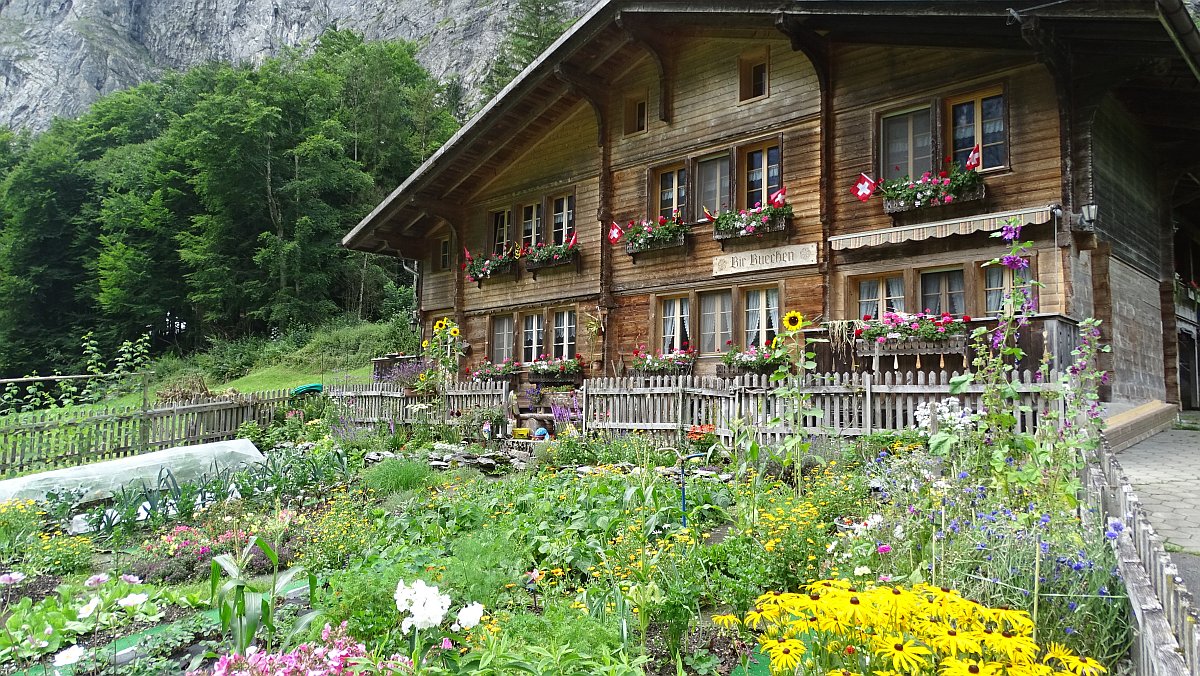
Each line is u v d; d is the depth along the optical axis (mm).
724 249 14445
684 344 15164
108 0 109250
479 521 6609
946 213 11594
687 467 9266
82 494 8820
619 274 16219
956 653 2656
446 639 3283
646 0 14203
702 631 4348
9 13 110500
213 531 7098
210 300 43094
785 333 7395
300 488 9320
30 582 5984
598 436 12484
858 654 2742
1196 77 9734
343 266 45156
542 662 3242
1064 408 5957
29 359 47250
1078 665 2549
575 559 5375
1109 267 11602
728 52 14719
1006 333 5805
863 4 11164
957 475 5141
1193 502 6664
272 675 2930
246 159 44250
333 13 98500
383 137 53812
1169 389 14094
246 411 17031
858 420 9953
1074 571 3662
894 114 12383
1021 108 11023
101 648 4383
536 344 18203
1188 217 17891
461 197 20078
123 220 47094
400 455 11758
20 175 50281
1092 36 9859
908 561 4262
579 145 17438
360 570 4617
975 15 10078
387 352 34156
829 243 12758
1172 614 2697
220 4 106000
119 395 22516
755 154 14453
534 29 53375
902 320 11195
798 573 4488
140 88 64625
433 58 81438
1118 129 12422
